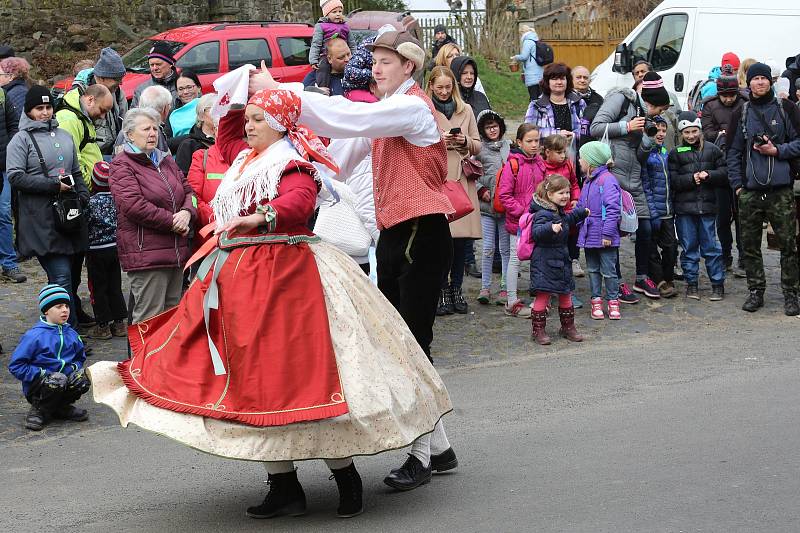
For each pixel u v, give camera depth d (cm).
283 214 468
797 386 709
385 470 565
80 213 830
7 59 1123
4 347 860
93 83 1028
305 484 549
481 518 475
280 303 464
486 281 1005
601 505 484
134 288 768
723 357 816
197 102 872
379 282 556
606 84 1641
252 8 2281
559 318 950
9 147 825
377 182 543
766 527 451
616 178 995
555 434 614
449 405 511
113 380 471
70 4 2083
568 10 3066
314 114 500
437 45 1862
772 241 977
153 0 2166
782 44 1466
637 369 786
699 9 1527
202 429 447
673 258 1038
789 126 961
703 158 1016
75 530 481
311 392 453
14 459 612
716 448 570
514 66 2517
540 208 878
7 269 1084
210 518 493
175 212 767
